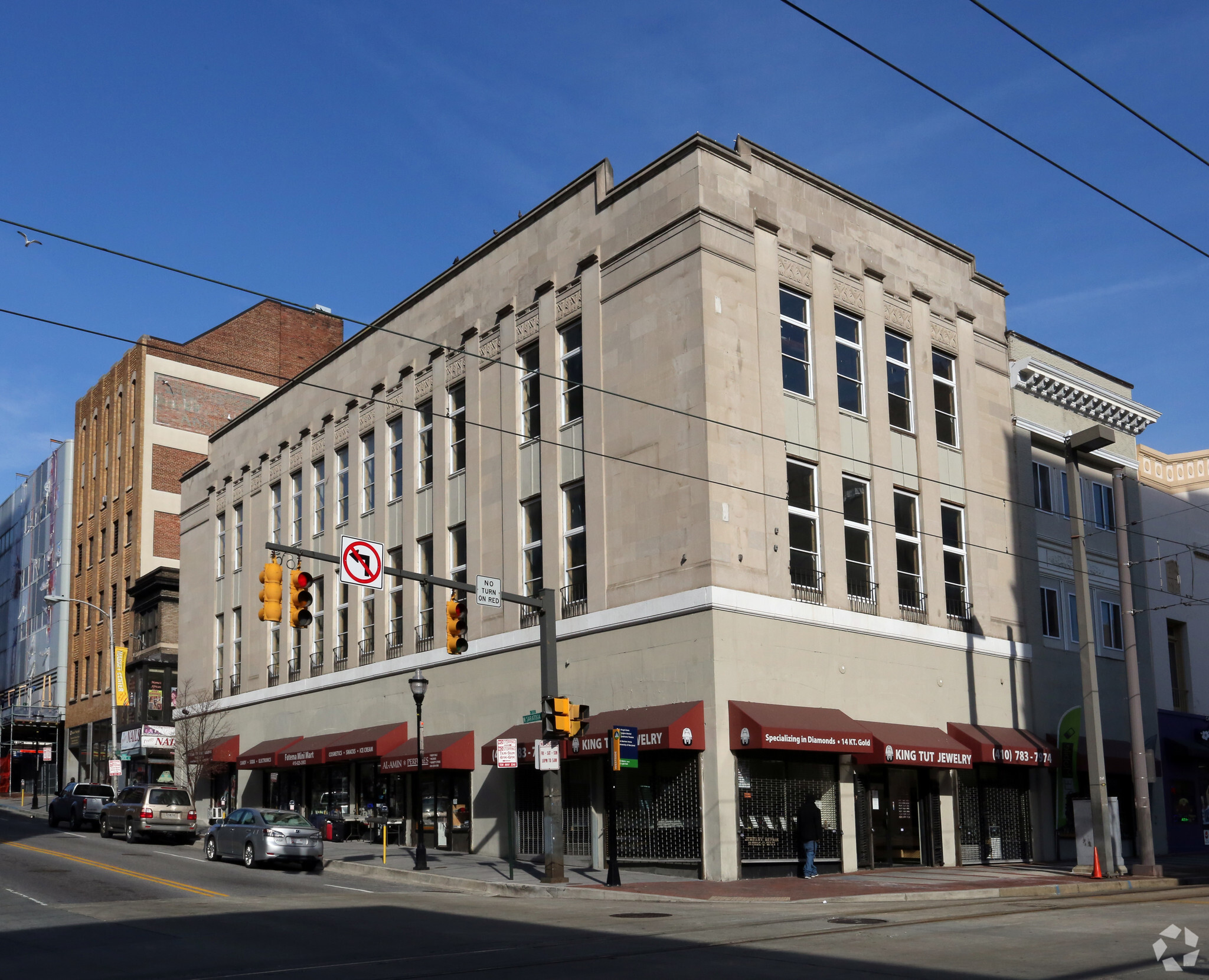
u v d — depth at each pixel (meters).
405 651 36.16
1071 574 37.09
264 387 69.75
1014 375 36.44
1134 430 41.41
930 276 34.16
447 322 36.31
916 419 32.59
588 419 29.92
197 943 16.03
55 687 74.00
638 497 28.12
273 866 29.58
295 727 41.56
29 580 84.00
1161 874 27.03
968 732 30.92
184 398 66.38
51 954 15.16
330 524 41.09
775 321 28.80
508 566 32.16
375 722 37.03
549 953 14.80
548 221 32.47
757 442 27.66
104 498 69.81
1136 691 28.50
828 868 27.08
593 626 28.72
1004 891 22.78
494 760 30.36
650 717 26.14
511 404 32.94
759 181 29.30
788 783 26.66
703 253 27.36
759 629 26.61
